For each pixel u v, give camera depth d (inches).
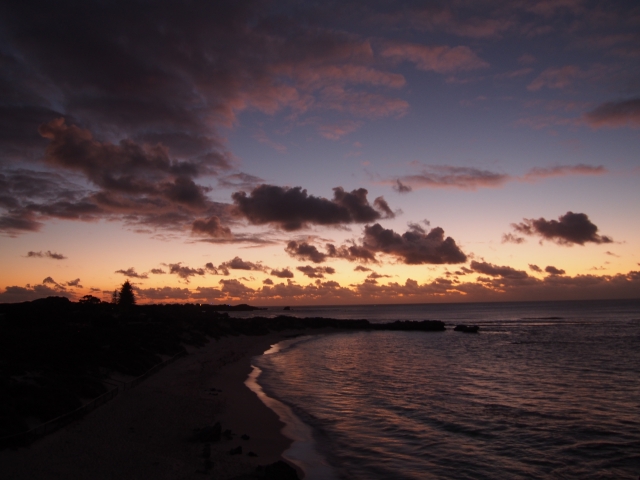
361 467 634.2
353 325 4778.5
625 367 1653.5
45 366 1032.8
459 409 1001.5
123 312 3356.3
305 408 995.3
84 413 788.6
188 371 1421.0
